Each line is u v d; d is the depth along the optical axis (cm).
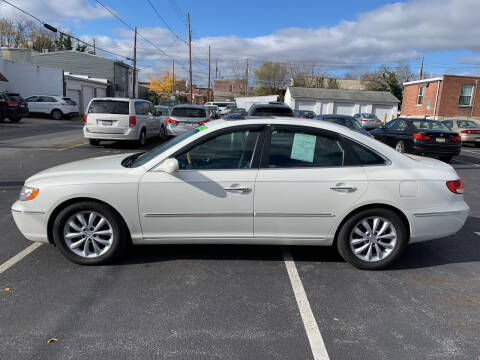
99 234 371
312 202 361
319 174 361
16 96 2139
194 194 357
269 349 256
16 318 284
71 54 3931
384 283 358
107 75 4028
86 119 1216
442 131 1147
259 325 284
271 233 370
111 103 1219
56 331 270
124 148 1265
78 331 271
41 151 1122
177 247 433
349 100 4144
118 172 365
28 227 366
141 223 365
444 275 380
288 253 424
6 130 1728
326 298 327
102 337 265
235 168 362
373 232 376
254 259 405
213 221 365
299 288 343
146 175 359
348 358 250
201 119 1390
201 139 366
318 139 371
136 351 251
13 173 794
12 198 609
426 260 417
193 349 254
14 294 319
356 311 308
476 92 2827
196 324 283
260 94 6469
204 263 391
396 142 1245
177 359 244
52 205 357
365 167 368
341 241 376
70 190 354
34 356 243
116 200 356
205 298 321
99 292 326
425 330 284
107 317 289
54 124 2220
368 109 4188
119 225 367
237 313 299
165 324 282
